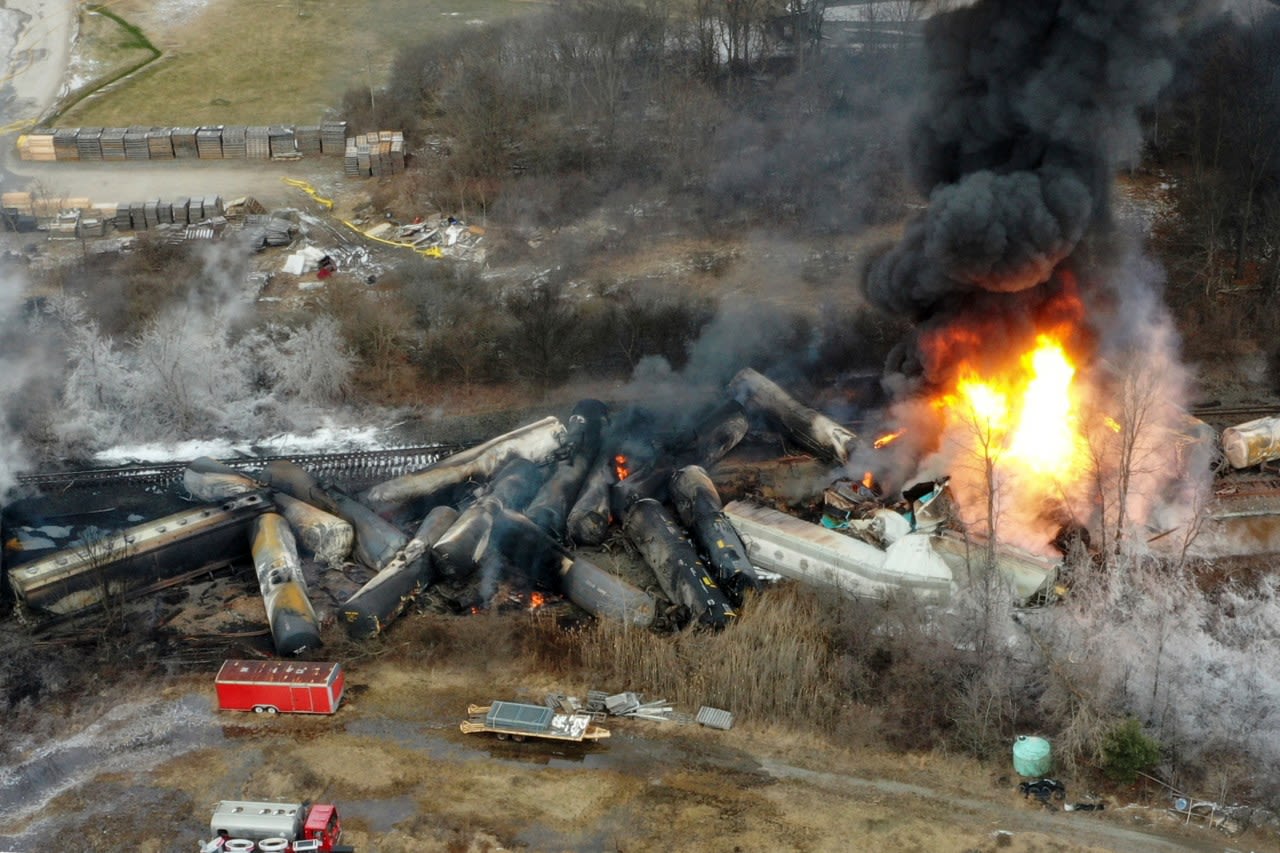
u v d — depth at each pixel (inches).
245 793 2143.2
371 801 2123.5
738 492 2920.8
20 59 5802.2
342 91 5344.5
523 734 2228.1
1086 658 2289.6
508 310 3641.7
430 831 2057.1
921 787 2146.9
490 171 4456.2
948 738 2226.9
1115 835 2043.6
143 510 2955.2
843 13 5585.6
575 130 4699.8
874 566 2508.6
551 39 5142.7
